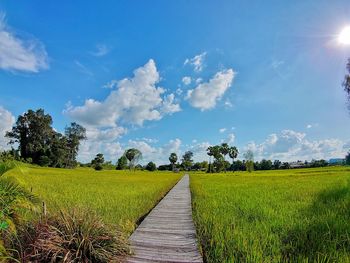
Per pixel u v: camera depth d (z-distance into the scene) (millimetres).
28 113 80000
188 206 13344
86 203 12078
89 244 5109
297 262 5742
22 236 5266
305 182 28781
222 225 8383
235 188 22969
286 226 8016
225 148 121562
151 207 13617
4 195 5590
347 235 6594
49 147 83688
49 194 14312
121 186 25297
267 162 124250
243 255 5992
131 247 6496
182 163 141000
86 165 119250
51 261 4625
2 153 7051
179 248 6488
